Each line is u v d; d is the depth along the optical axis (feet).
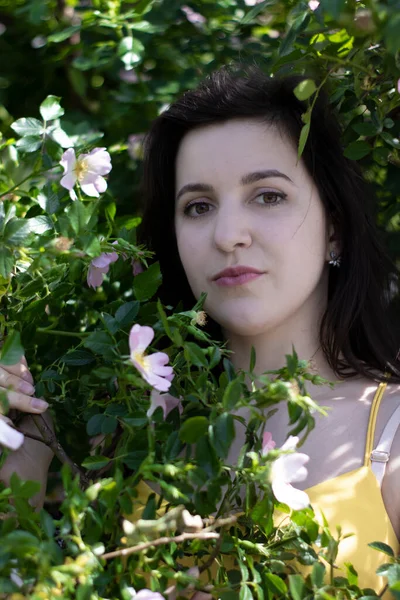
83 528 4.26
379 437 5.41
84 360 5.25
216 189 5.45
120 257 5.76
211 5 7.82
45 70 8.58
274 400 4.23
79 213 4.64
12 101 8.80
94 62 7.29
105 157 5.25
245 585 4.29
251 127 5.46
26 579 3.66
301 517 4.49
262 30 7.82
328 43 5.20
